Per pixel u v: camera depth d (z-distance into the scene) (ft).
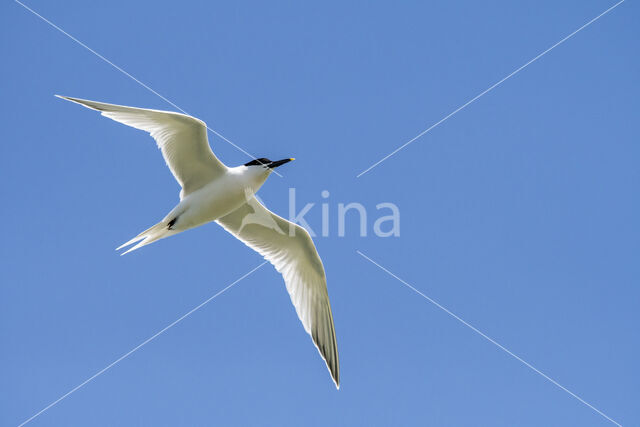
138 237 31.86
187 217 31.76
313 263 35.70
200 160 31.48
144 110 29.09
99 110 28.84
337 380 35.53
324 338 36.17
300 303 36.22
